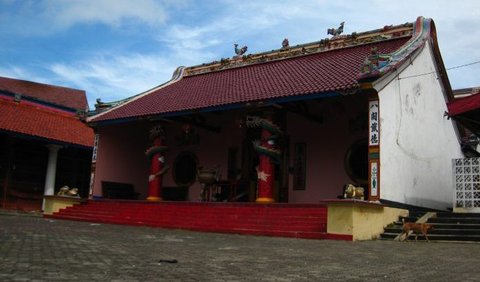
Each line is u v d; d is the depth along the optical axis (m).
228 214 18.14
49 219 21.53
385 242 13.27
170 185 27.97
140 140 28.89
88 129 31.61
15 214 24.44
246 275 6.78
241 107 19.95
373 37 22.62
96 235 13.19
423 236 13.93
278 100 18.70
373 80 16.06
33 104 30.25
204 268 7.32
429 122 20.48
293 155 23.44
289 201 23.06
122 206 22.28
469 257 9.58
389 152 16.72
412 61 19.16
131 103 26.61
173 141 28.39
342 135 22.17
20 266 6.86
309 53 24.70
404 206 17.34
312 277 6.73
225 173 25.86
